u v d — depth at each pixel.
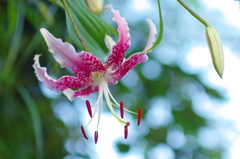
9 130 1.62
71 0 1.30
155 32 1.26
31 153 1.65
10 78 1.52
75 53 1.25
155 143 1.91
